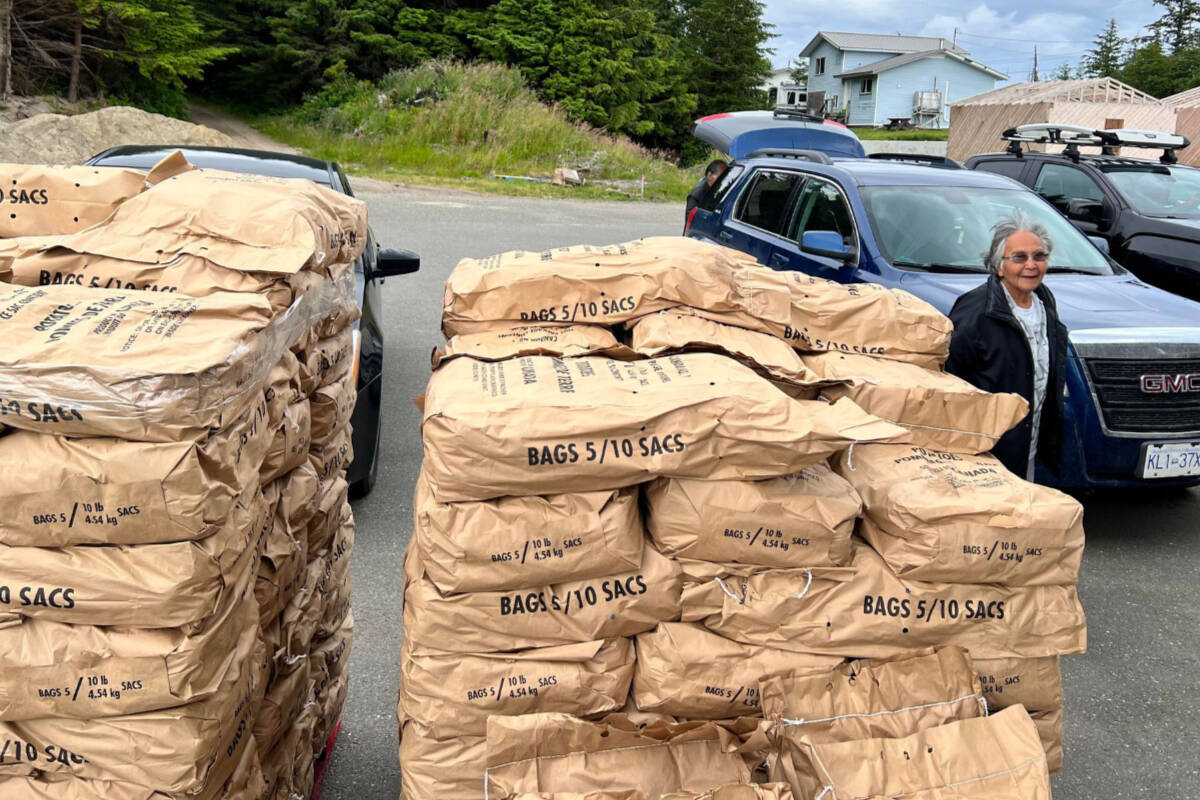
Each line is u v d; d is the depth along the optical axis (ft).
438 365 8.30
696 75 130.52
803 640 7.47
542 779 6.88
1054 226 19.69
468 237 43.09
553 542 7.07
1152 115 71.00
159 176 8.39
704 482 7.29
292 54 96.63
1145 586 15.15
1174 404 15.47
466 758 7.34
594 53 101.40
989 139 79.25
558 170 69.15
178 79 89.15
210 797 6.57
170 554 5.91
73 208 7.78
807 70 241.55
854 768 6.81
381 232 42.68
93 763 6.13
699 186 28.81
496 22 100.53
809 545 7.38
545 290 8.59
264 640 7.74
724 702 7.39
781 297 9.12
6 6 74.18
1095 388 15.23
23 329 6.00
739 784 6.45
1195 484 16.11
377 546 15.14
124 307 6.35
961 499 7.68
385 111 80.02
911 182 20.24
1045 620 7.80
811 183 21.39
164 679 5.99
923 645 7.64
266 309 6.66
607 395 7.27
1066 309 16.21
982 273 17.98
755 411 7.18
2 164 7.93
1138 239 26.13
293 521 8.43
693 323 8.52
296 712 8.62
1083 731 11.58
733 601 7.38
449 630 7.18
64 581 5.86
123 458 5.75
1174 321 15.96
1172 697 12.33
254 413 6.74
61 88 82.53
